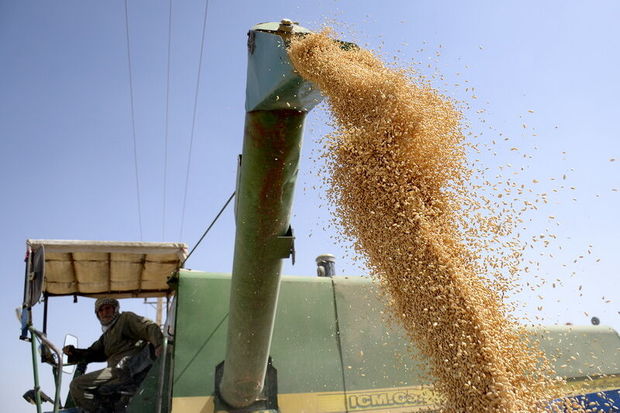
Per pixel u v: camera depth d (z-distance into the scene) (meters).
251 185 3.42
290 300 5.59
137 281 6.47
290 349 5.32
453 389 2.14
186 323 5.13
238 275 3.89
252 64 3.31
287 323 5.45
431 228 2.47
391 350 5.56
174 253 5.54
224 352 5.09
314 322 5.54
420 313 2.31
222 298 5.34
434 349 2.23
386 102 2.75
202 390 4.87
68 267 5.77
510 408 1.95
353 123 2.80
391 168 2.62
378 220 2.57
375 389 5.32
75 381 4.81
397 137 2.71
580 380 5.88
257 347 4.28
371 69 3.05
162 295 6.93
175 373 4.89
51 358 4.84
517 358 2.18
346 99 2.85
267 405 5.00
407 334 2.48
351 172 2.73
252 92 3.28
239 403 4.82
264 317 4.09
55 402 4.09
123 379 4.93
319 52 2.99
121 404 4.86
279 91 3.05
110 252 5.29
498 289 2.44
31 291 4.54
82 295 6.64
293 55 2.93
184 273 5.35
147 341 5.38
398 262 2.44
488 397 1.99
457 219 2.65
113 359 5.21
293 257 3.65
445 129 2.90
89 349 5.62
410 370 5.46
